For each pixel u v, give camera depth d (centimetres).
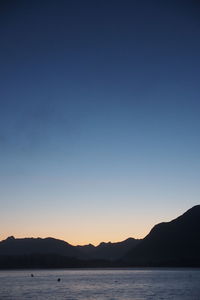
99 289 11569
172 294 9600
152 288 11650
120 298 8869
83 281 16100
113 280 16662
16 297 9238
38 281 16288
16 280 17225
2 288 12156
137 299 8569
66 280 17075
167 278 17738
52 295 9712
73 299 8762
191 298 8588
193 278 17538
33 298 8994
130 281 15750
